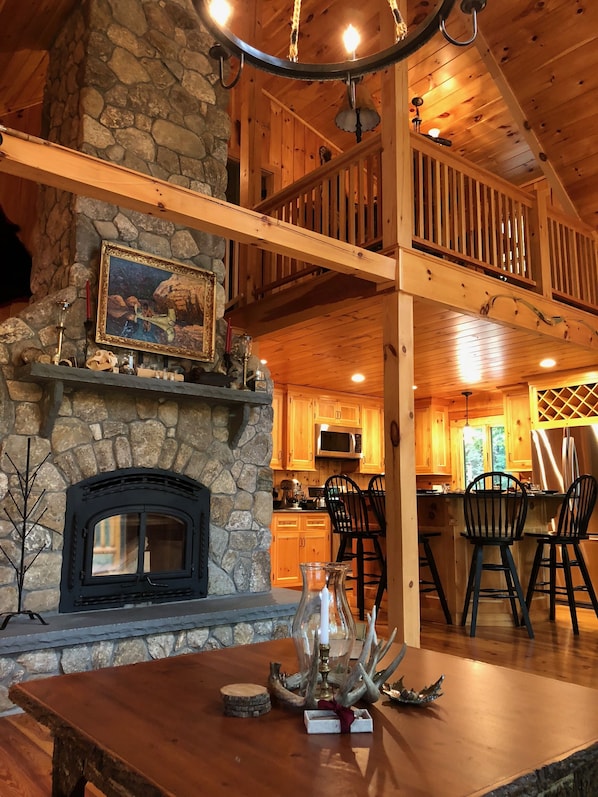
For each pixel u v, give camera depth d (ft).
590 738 4.13
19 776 7.66
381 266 12.76
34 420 11.51
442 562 17.58
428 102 20.98
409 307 13.14
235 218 10.12
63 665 10.24
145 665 5.99
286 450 24.56
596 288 18.98
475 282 14.75
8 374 11.34
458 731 4.25
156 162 14.14
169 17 14.84
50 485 11.54
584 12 16.96
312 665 4.71
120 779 3.70
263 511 14.60
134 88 13.99
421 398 28.40
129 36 14.05
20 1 13.60
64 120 14.03
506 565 15.56
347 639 5.08
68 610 11.47
